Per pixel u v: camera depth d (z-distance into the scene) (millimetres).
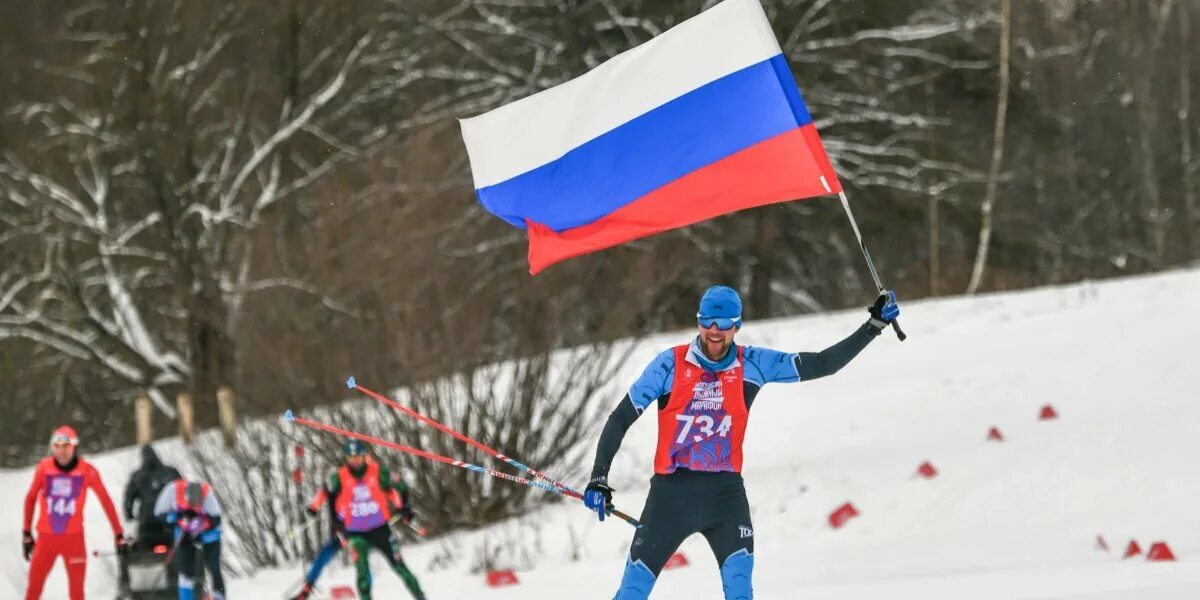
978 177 113812
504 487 47250
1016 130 119375
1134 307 66688
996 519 36281
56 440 37750
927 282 121625
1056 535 33750
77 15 94438
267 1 95750
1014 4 119125
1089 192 136250
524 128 24484
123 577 35812
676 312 104375
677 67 23453
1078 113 134500
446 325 48031
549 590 33906
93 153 93125
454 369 47250
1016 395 50594
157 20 93625
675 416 21734
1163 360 50844
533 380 47781
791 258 123250
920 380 57594
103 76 93625
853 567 32719
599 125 23938
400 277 50094
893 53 108688
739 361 21703
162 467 35844
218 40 94688
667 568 35625
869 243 120500
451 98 100938
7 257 97500
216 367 75000
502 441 47250
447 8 102625
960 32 110250
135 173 94438
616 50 105562
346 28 98000
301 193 92000
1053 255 127500
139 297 101312
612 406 50281
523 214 24594
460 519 47406
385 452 47062
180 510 33969
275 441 49406
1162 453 38844
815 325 78688
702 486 21688
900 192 114312
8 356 100812
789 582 31453
